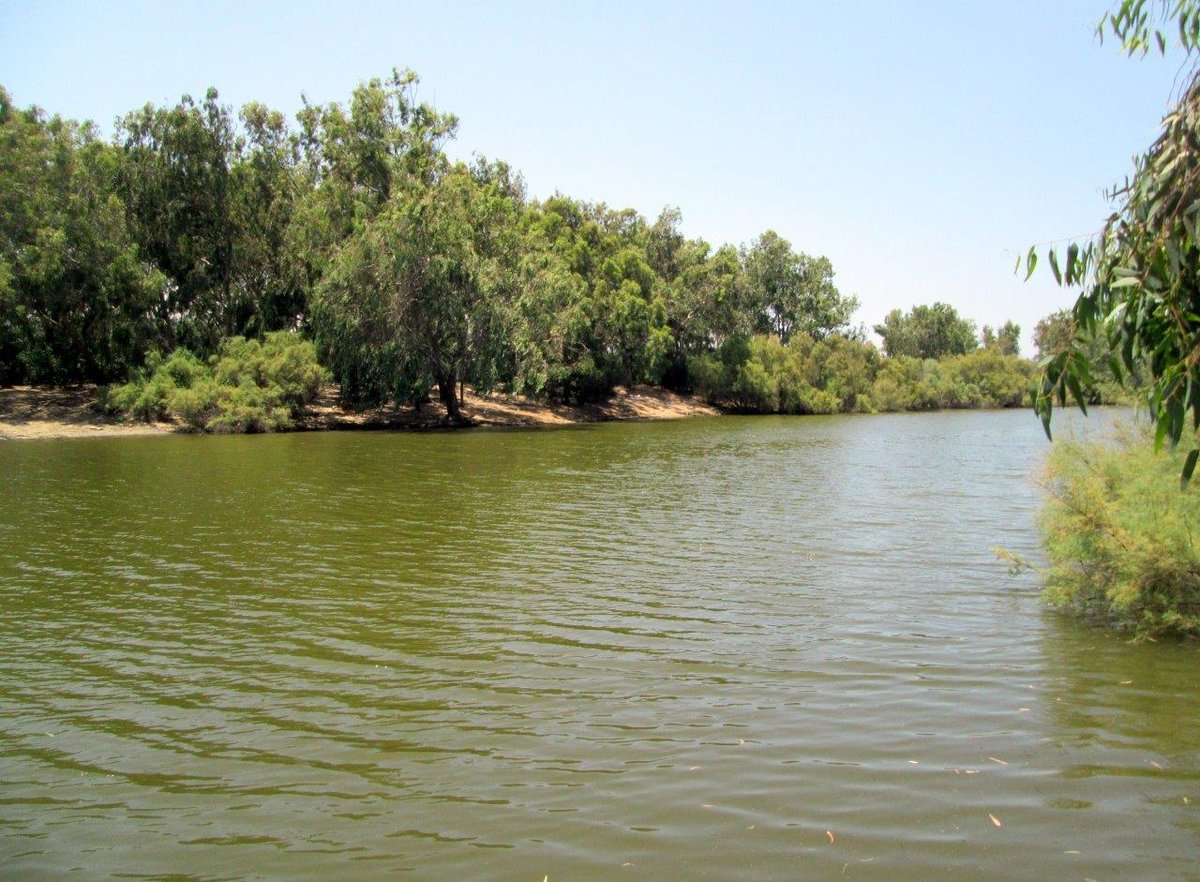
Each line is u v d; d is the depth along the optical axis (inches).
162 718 378.0
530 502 988.6
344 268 2036.2
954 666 434.9
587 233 3038.9
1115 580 494.6
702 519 876.6
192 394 1943.9
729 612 536.4
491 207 2257.6
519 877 258.2
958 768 323.0
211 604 556.7
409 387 2154.3
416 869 263.0
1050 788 307.4
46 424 1907.0
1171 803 296.4
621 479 1208.2
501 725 367.2
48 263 1934.1
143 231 2222.0
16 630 502.3
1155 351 208.8
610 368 2851.9
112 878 261.3
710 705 386.9
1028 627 500.4
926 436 2057.1
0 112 2039.9
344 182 2449.6
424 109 2474.2
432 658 453.4
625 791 308.3
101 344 2063.2
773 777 317.1
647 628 504.7
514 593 584.1
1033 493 1063.6
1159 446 196.7
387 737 356.5
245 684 417.7
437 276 2046.0
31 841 281.9
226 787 316.2
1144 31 230.1
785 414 3262.8
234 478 1180.5
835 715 373.7
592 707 386.3
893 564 671.1
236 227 2340.1
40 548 724.7
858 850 269.7
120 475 1203.9
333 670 436.1
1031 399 222.5
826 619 521.0
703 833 280.5
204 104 2277.3
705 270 3265.3
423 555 703.7
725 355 3262.8
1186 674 418.3
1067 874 256.7
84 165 2025.1
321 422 2174.0
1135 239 203.0
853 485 1149.7
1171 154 191.5
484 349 2130.9
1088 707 378.9
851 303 4323.3
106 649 469.7
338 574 639.1
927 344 5064.0
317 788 314.3
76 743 353.7
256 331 2364.7
